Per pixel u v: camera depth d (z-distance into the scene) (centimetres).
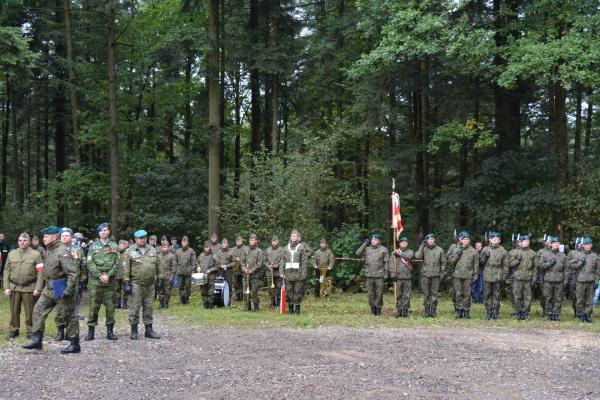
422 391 699
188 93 2770
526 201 1823
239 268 1769
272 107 2619
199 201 2419
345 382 735
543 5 1720
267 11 2453
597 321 1364
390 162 2117
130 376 763
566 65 1612
